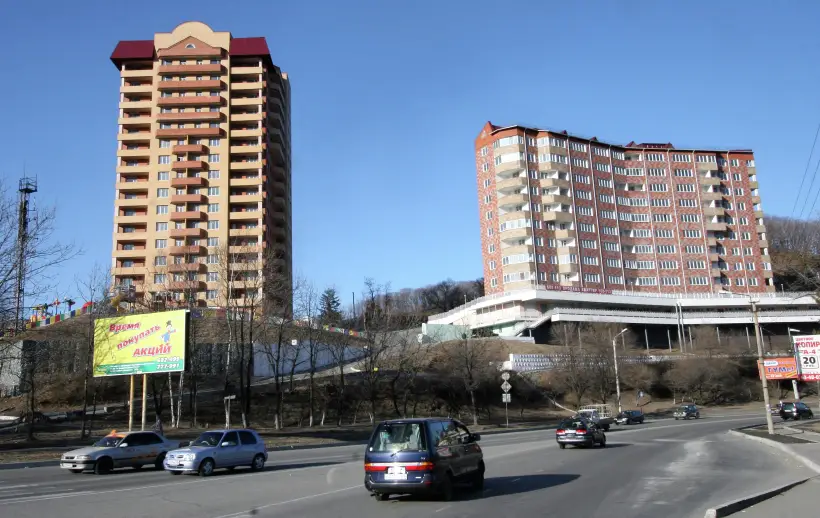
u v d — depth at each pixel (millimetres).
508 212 107250
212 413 52469
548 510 12305
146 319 35875
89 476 21406
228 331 52156
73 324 49406
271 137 110312
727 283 117812
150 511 13016
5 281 32062
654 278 113625
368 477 13734
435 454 13578
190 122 102500
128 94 104250
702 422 55188
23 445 33031
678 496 14016
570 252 106688
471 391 60750
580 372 72688
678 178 120062
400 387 65500
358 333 64812
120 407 53750
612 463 21906
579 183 111188
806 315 112062
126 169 100188
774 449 26453
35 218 33781
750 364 90562
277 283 53031
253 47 106062
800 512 11539
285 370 73750
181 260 88938
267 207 102812
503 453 27859
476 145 114375
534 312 100562
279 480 19016
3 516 12430
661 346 110938
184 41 105188
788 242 130750
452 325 93375
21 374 46562
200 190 99625
